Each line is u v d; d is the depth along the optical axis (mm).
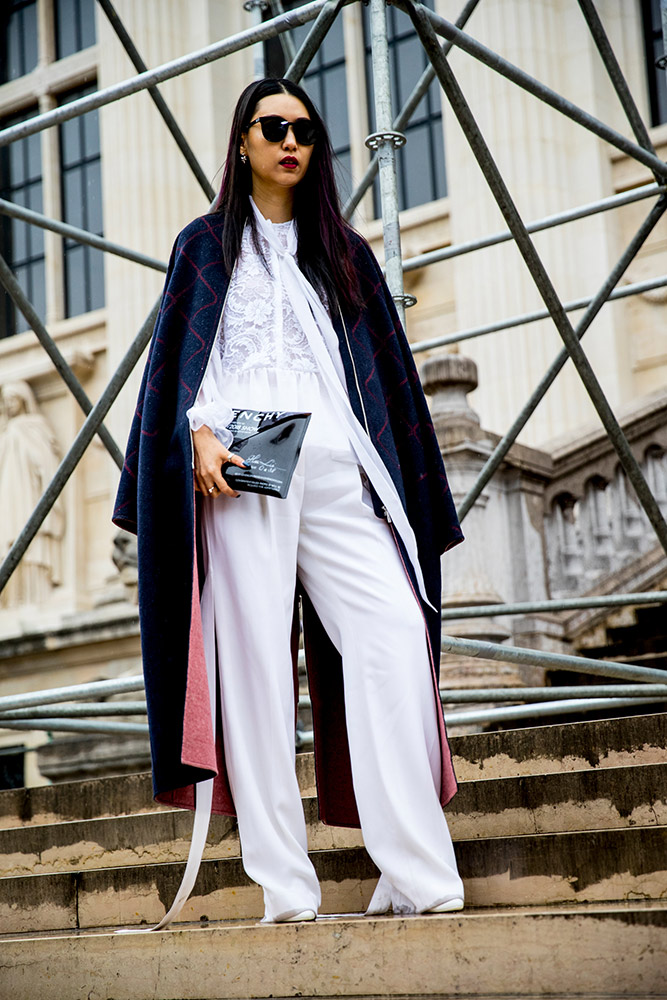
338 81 13203
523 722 6043
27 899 3434
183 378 2650
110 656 11406
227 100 13297
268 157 2762
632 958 2094
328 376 2703
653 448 7734
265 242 2809
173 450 2621
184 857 3611
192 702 2469
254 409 2656
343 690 2777
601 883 2576
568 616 7195
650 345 10648
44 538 12852
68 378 5270
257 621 2562
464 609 5121
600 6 11375
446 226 11773
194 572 2527
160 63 13414
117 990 2535
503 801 3059
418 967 2240
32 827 3953
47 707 4895
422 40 3469
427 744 2561
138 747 8453
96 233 14250
